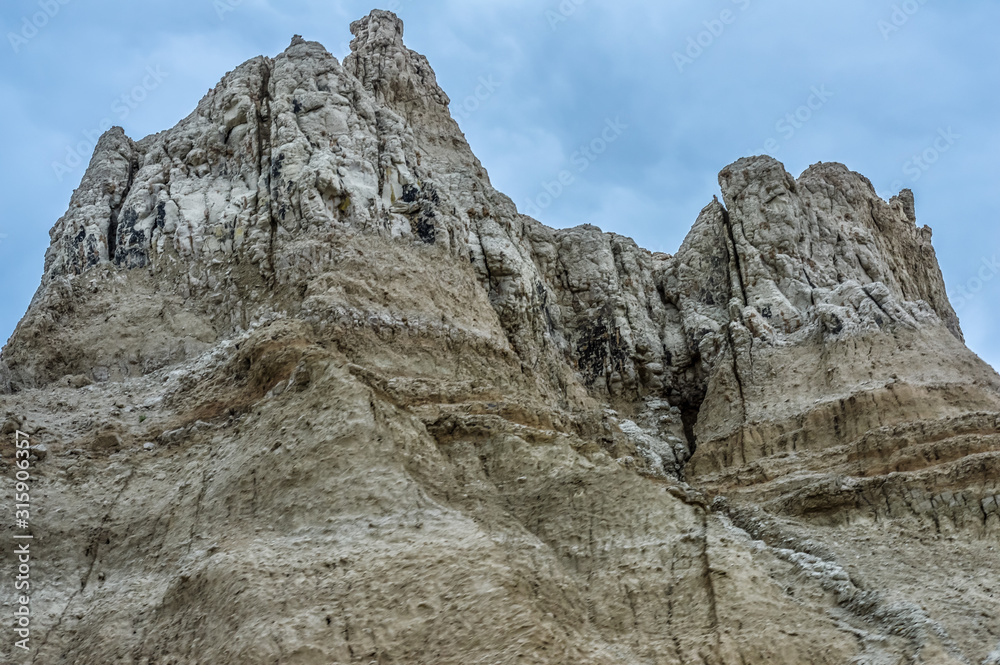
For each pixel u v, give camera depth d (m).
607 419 29.70
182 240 33.00
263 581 20.47
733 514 27.48
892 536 27.48
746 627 20.77
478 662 18.91
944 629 21.39
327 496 22.67
